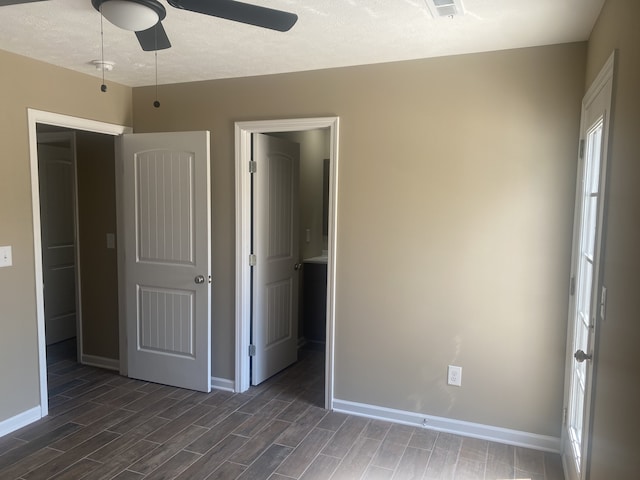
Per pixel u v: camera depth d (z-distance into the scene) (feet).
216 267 12.34
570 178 8.99
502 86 9.32
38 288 10.56
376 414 10.82
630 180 4.85
